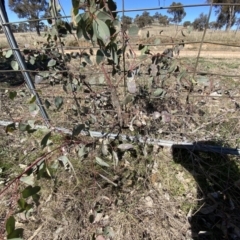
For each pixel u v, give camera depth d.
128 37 1.11
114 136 1.68
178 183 1.47
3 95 2.55
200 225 1.22
